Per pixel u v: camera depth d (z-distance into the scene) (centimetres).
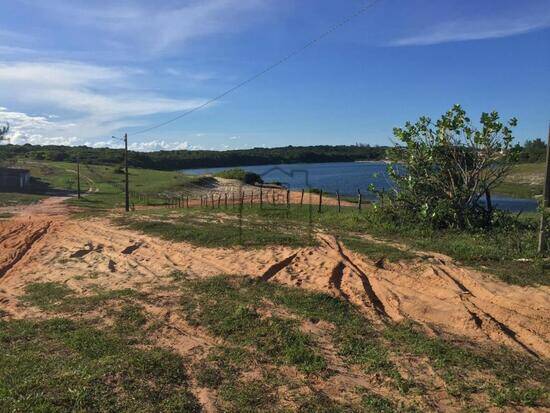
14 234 2133
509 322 795
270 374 644
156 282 1184
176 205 3912
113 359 680
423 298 923
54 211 3322
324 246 1330
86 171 7975
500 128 1495
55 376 622
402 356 689
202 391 599
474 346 725
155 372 639
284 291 1008
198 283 1109
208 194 5378
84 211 3294
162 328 838
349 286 1016
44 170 7900
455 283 960
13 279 1376
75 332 828
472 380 615
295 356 693
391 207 1605
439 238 1353
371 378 633
